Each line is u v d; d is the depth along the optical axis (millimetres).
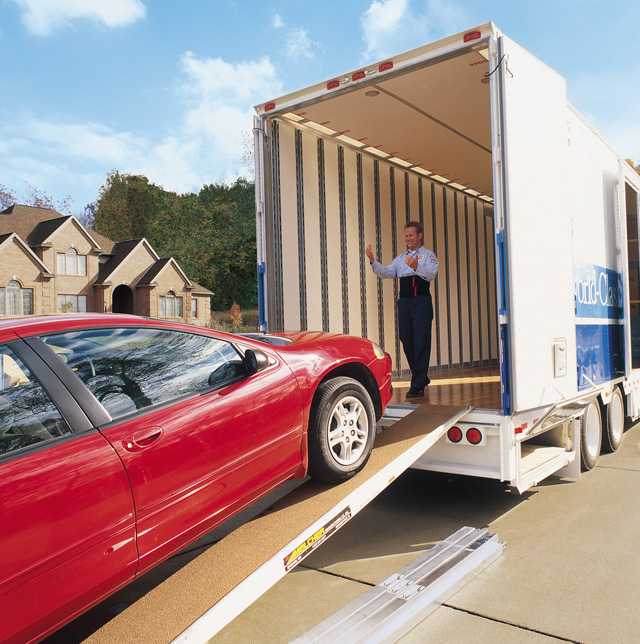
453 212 8984
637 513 4383
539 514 4441
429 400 5207
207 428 2617
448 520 4406
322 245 6184
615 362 6250
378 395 4043
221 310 60531
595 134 5805
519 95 4074
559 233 4586
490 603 3037
